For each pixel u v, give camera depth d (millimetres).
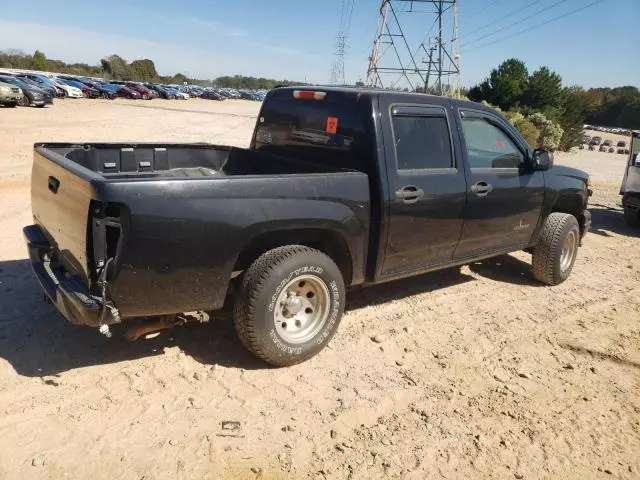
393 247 4324
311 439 3176
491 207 5043
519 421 3512
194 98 73000
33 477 2721
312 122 4652
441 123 4621
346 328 4641
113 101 45812
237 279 3834
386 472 2953
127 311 3293
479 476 2984
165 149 5035
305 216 3717
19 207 7832
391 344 4402
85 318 3180
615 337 4859
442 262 4859
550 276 5977
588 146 33500
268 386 3654
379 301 5305
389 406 3562
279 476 2863
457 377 3992
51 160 3676
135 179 3109
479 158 4984
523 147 5430
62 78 47312
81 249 3264
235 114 39094
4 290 4785
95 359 3805
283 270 3627
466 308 5285
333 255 4230
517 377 4066
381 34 41656
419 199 4363
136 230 3102
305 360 4008
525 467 3086
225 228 3389
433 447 3188
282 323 3826
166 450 2980
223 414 3322
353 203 4000
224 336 4266
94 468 2812
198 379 3656
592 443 3344
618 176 19297
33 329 4137
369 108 4176
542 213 5730
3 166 11055
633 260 7664
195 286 3404
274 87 5148
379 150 4129
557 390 3920
